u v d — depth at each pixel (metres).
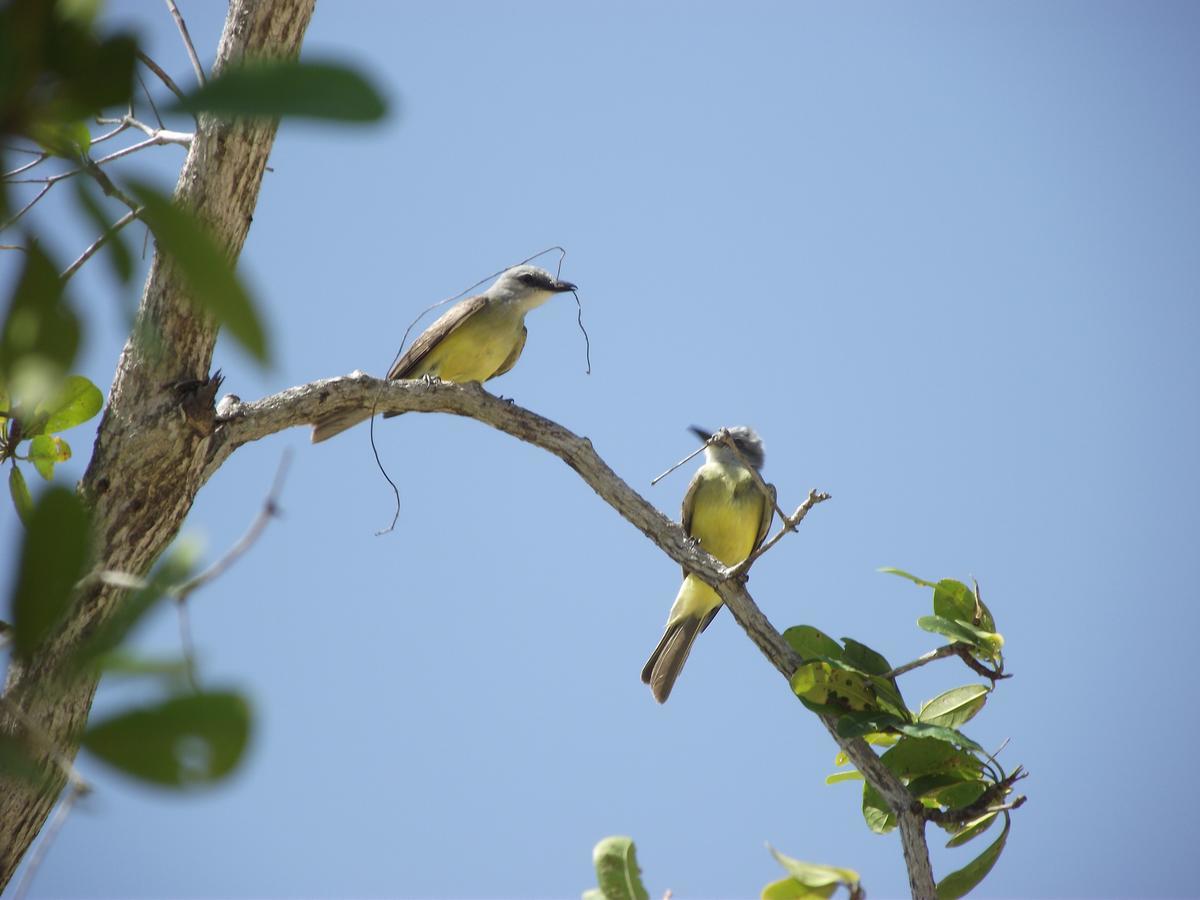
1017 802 9.56
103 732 2.61
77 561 3.11
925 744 9.93
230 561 3.82
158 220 2.74
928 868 9.52
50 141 2.95
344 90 2.50
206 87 2.50
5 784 8.12
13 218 3.07
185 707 2.62
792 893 6.91
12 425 8.50
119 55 2.78
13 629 3.07
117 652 2.86
